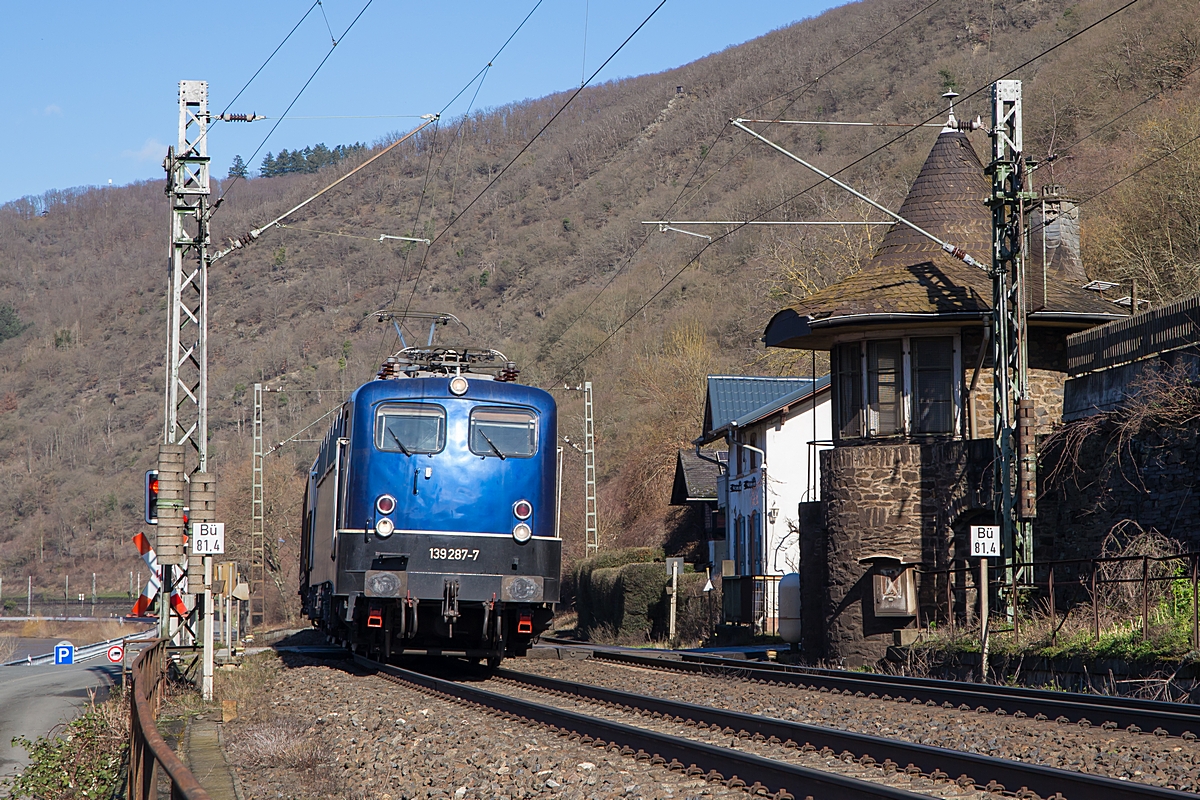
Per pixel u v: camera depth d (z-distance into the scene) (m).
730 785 8.98
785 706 14.54
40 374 181.50
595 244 114.62
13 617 95.62
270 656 25.22
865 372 23.98
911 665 21.02
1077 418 21.94
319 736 12.65
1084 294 23.86
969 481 22.48
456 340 105.31
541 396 19.91
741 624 35.28
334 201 150.62
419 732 12.41
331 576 20.58
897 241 25.30
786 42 142.88
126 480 143.75
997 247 21.44
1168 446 18.84
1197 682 13.91
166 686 17.61
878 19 119.38
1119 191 39.88
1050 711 12.81
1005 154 21.44
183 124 20.64
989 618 20.81
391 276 131.62
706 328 74.62
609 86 165.88
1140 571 17.94
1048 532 21.73
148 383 168.88
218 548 17.36
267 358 124.38
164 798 10.29
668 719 13.16
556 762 10.20
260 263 144.50
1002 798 8.51
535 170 144.75
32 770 12.71
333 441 21.62
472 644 20.41
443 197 143.88
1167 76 51.06
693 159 123.81
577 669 21.83
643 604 40.25
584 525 58.81
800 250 60.31
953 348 23.56
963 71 90.38
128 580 128.12
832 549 23.59
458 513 19.08
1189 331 19.14
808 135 105.06
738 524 42.56
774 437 38.47
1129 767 9.58
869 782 8.45
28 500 149.12
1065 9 93.88
